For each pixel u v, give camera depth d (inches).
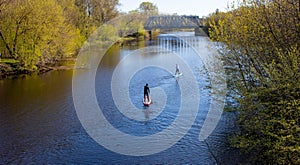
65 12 2465.6
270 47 659.4
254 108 604.4
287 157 542.6
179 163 733.9
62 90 1491.1
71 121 1052.5
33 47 1959.9
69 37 2278.5
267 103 554.3
